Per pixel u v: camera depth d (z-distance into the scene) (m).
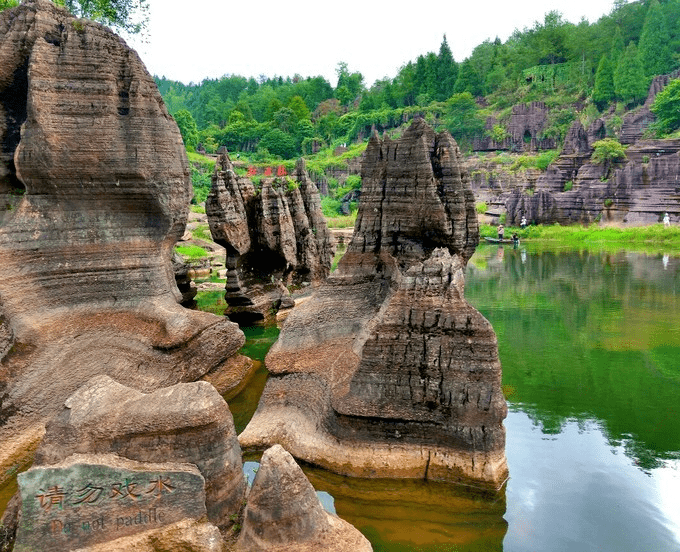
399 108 118.69
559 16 119.31
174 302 17.06
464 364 11.52
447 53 124.38
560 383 17.61
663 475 12.08
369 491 11.45
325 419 12.66
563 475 12.09
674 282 33.22
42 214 15.00
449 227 13.54
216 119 148.75
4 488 11.37
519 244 57.72
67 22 15.15
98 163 15.43
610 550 9.64
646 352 20.45
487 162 89.50
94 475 8.19
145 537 8.17
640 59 90.31
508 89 111.62
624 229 59.84
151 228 16.66
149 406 9.41
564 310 26.92
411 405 11.87
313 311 15.58
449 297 11.91
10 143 15.74
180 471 8.47
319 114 142.25
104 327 15.15
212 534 8.29
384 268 14.92
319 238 29.34
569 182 72.25
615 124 76.88
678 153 62.34
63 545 8.01
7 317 13.25
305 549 8.37
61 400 13.33
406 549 9.73
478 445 11.30
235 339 17.69
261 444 12.77
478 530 10.25
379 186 15.01
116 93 15.66
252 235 25.11
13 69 15.12
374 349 12.23
